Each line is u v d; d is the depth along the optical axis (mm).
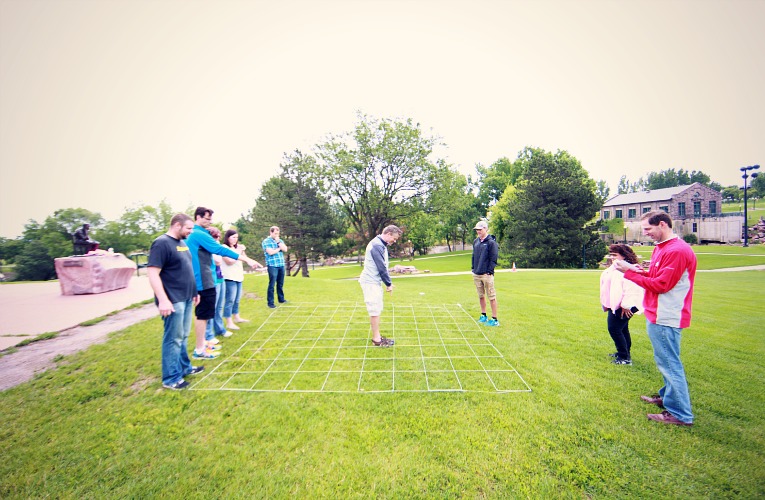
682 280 3113
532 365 4414
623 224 43188
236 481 2459
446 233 60438
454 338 5531
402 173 25359
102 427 3086
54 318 6637
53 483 2432
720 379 4004
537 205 31734
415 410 3354
